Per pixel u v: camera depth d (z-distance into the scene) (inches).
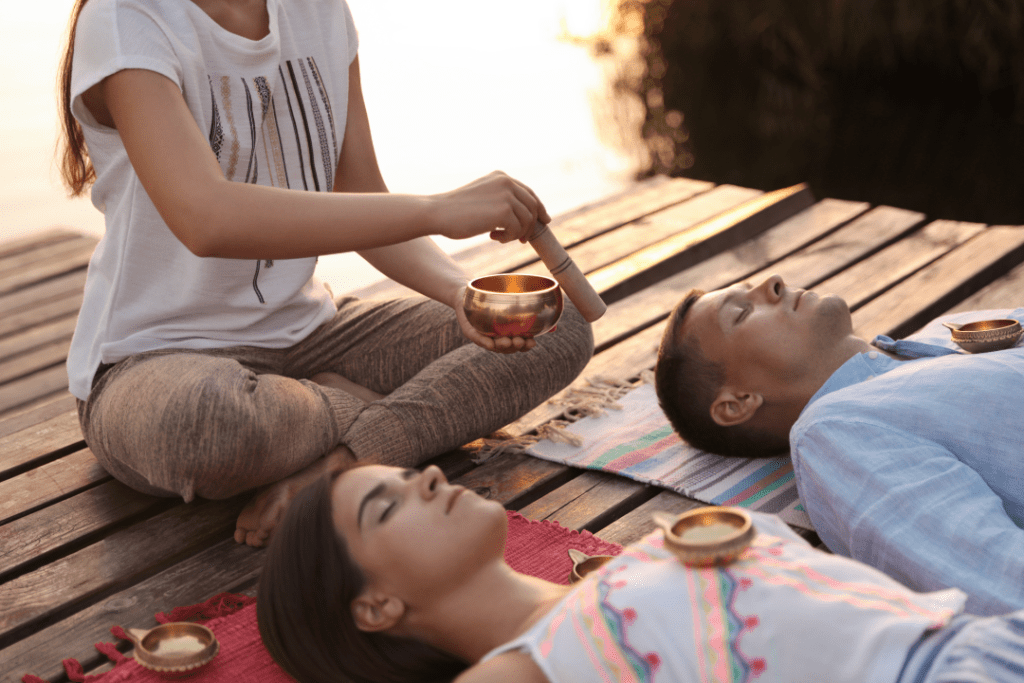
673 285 124.3
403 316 88.1
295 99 78.4
